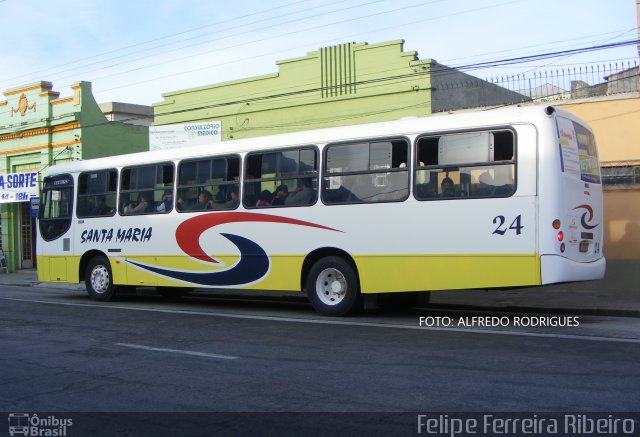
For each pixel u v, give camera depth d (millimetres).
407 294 12617
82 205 15430
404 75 18125
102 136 27641
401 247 10594
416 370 7188
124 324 11289
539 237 9461
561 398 5980
